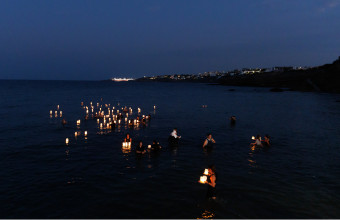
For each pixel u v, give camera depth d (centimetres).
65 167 1335
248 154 1623
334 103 5619
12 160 1456
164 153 1630
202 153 1638
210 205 916
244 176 1219
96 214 847
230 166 1373
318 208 905
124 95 8819
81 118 3281
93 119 3200
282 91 11025
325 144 1916
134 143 1916
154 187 1079
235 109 4550
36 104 5103
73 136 2148
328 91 10006
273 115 3709
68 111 4047
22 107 4503
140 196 989
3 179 1160
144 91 12019
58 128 2533
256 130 2508
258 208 898
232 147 1808
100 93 9931
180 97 7856
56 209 880
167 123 2941
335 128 2631
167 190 1049
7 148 1723
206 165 1388
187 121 3109
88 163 1406
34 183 1113
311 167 1373
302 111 4234
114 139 2045
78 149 1714
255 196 996
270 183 1133
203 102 6034
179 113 3953
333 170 1328
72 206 902
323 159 1528
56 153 1609
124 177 1195
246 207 904
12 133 2262
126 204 920
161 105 5288
